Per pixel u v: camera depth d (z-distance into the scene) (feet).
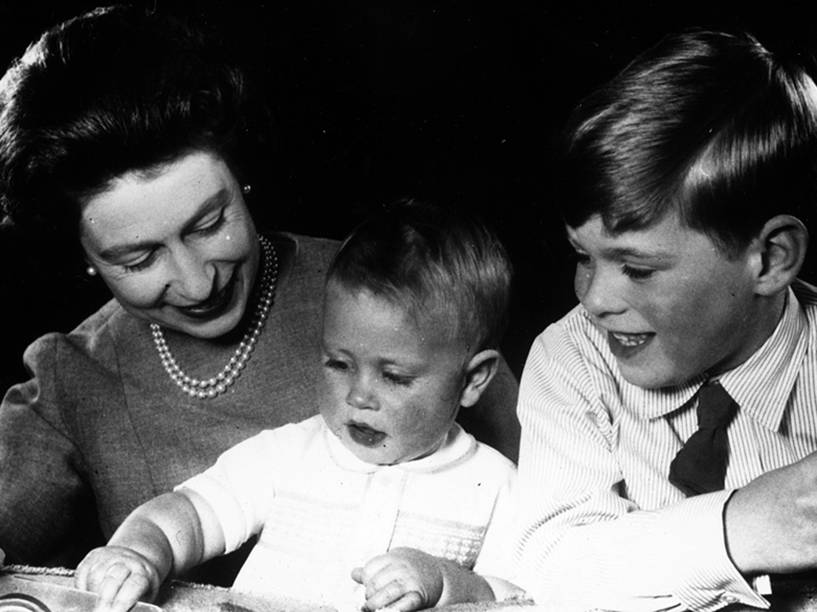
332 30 7.91
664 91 4.18
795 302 4.69
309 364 5.43
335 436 4.89
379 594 4.02
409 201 4.91
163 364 5.38
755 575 3.78
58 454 5.38
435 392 4.64
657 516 3.99
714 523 3.80
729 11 7.76
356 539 4.66
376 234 4.68
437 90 8.26
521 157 8.32
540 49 8.27
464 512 4.73
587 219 4.18
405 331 4.51
